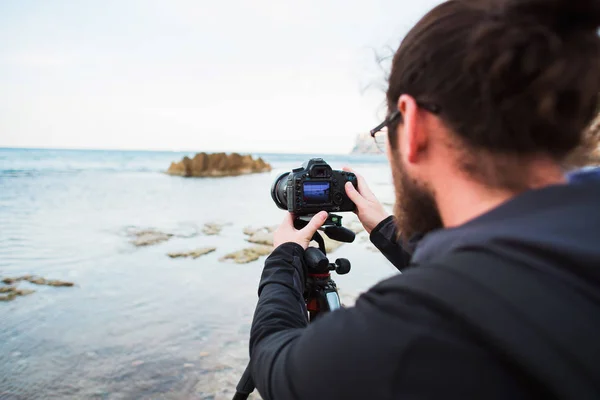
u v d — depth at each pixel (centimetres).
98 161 7088
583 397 45
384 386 56
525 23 59
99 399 372
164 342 480
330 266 185
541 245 52
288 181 176
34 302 588
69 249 880
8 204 1538
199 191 2200
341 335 63
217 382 403
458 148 67
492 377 52
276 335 89
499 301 51
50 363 429
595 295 48
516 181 64
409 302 59
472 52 61
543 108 57
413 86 72
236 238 1011
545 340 47
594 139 64
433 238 68
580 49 59
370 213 165
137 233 1045
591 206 55
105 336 492
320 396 62
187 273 731
